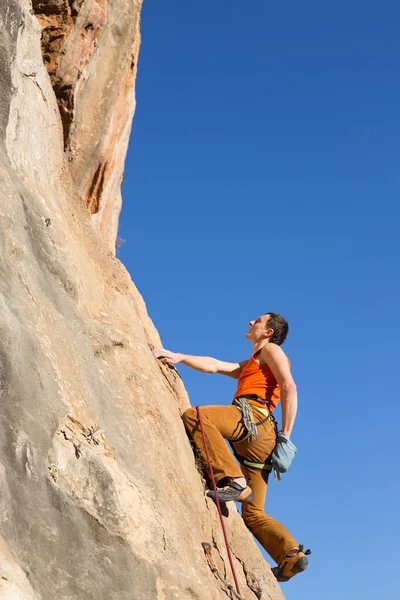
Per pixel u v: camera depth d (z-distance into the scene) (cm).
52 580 357
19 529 350
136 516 428
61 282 511
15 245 454
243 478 564
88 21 619
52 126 583
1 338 380
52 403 405
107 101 640
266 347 606
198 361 630
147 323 636
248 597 539
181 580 436
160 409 539
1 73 502
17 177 502
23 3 534
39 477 378
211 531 538
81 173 637
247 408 587
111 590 387
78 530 387
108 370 514
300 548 568
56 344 448
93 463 415
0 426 363
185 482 529
